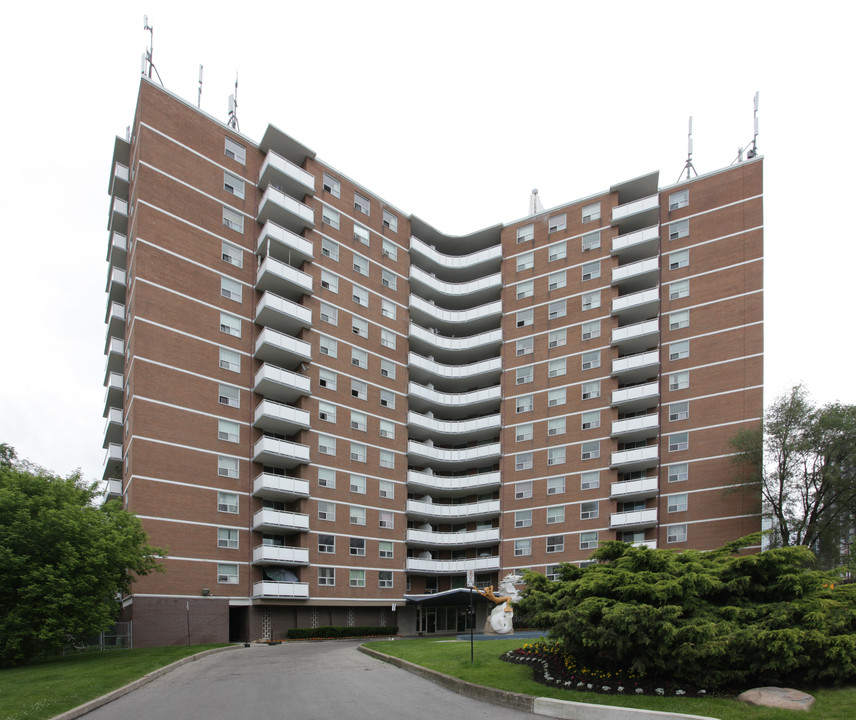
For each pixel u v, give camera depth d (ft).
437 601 168.35
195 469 137.80
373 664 79.10
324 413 163.94
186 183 150.00
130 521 101.09
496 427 190.19
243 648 115.65
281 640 138.62
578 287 187.32
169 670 79.15
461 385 205.16
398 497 178.19
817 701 46.24
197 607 131.23
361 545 165.58
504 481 185.47
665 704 46.42
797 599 54.29
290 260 168.45
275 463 153.17
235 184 159.84
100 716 51.75
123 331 160.97
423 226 205.26
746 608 53.72
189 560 132.26
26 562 87.81
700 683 49.83
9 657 86.58
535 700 49.70
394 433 181.78
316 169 175.73
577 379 180.45
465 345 202.08
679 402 165.37
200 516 136.15
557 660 59.93
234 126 171.32
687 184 177.68
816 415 144.15
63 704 54.03
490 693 54.03
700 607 54.19
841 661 49.29
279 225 167.94
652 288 175.11
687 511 157.79
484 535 182.60
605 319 179.93
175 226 145.89
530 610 62.03
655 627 49.14
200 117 155.84
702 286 169.37
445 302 212.84
